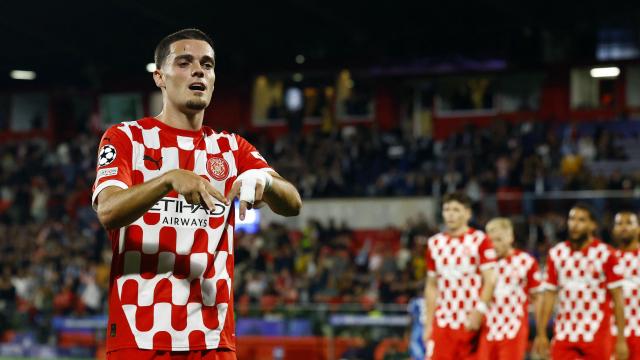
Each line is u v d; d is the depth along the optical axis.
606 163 65.81
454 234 23.23
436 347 23.23
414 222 57.72
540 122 70.81
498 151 66.81
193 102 9.06
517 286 25.58
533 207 53.31
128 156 8.94
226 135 9.55
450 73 76.94
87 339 46.00
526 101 76.94
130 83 84.75
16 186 74.75
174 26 61.81
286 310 42.06
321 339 41.25
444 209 23.36
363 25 66.06
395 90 79.62
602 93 75.50
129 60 71.69
